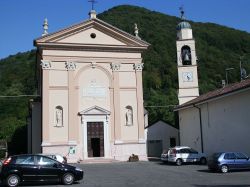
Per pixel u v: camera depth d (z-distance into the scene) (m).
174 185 16.61
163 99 59.12
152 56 78.06
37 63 41.47
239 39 90.19
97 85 36.62
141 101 37.44
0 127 58.50
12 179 17.48
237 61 76.69
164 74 75.12
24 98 68.44
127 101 37.19
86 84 36.34
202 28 98.00
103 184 17.91
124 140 36.50
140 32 86.06
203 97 35.53
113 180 19.73
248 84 25.11
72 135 35.06
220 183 16.97
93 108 35.97
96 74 36.75
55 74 35.62
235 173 22.12
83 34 36.72
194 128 36.78
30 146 40.94
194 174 22.05
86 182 19.05
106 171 25.52
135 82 37.66
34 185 18.14
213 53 78.88
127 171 25.23
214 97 30.38
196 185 16.41
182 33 43.06
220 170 22.88
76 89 35.94
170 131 44.28
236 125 28.08
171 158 30.88
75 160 34.69
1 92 69.62
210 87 64.25
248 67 71.88
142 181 18.80
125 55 37.69
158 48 79.75
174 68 75.12
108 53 37.28
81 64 36.44
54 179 18.00
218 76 68.88
